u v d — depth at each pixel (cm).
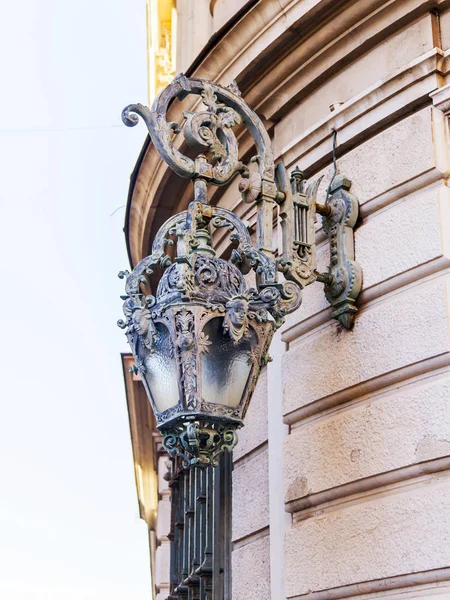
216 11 1046
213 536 918
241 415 568
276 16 728
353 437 631
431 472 577
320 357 675
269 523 734
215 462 562
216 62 798
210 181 625
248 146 809
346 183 674
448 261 599
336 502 643
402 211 634
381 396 626
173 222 623
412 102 643
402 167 638
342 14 689
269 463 730
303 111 752
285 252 638
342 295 654
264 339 586
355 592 607
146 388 587
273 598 695
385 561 587
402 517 582
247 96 782
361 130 677
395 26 671
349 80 709
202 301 568
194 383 557
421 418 586
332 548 628
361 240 660
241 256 625
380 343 627
